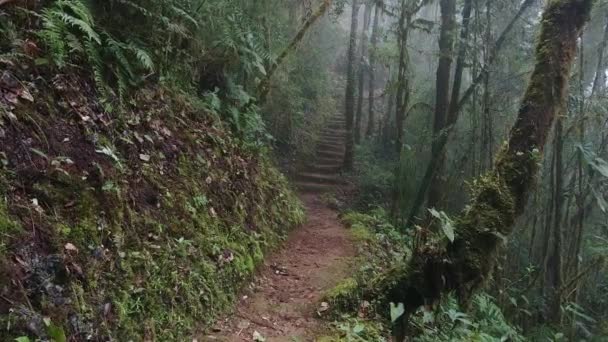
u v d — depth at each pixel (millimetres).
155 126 4547
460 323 4539
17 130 2863
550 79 4160
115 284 2947
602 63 8320
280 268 5488
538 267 7449
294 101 12109
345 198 11352
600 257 7344
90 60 3791
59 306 2426
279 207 7148
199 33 6141
